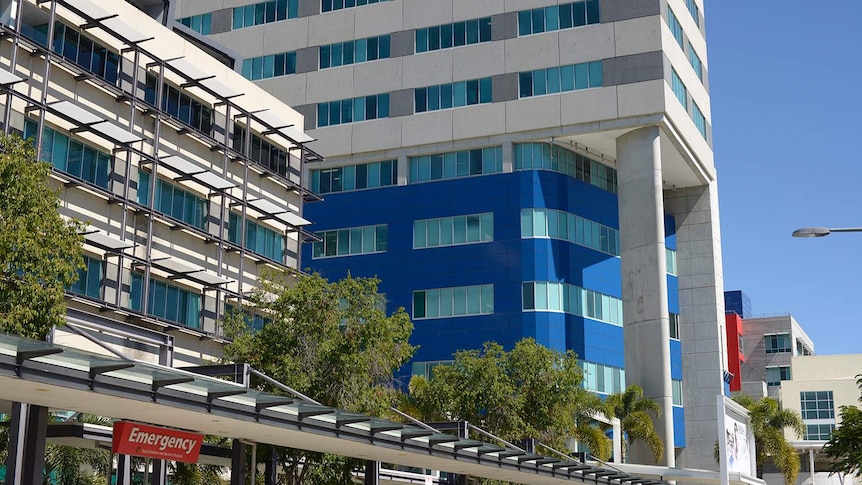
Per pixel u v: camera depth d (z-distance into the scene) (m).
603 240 78.31
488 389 48.09
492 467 37.25
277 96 82.38
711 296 87.19
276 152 59.38
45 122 43.94
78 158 45.59
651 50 73.31
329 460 35.34
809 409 106.12
